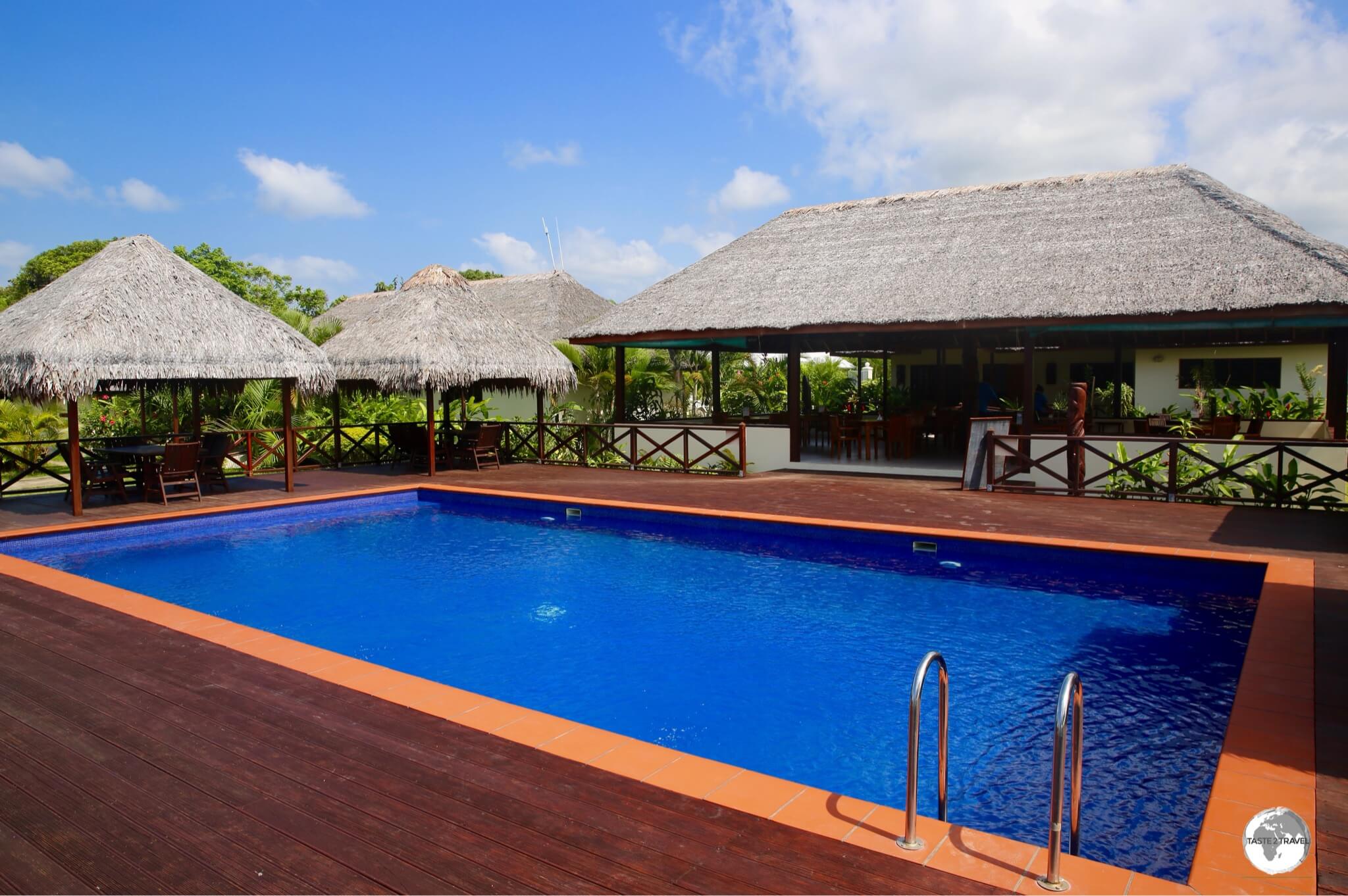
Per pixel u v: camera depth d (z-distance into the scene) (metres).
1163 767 4.19
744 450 13.30
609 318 15.62
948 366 22.41
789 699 5.19
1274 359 18.14
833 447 15.07
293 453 12.12
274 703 4.04
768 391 24.28
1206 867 2.53
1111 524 8.57
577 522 10.68
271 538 10.00
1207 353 18.73
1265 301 10.26
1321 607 5.42
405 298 14.90
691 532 9.77
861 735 4.67
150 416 17.14
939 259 14.10
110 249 11.02
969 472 11.38
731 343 17.77
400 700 4.08
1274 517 8.94
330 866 2.60
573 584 7.86
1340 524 8.47
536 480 13.20
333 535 10.15
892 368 24.77
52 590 6.38
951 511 9.52
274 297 37.66
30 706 4.00
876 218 16.77
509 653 6.04
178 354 10.26
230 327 11.05
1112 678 5.39
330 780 3.21
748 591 7.54
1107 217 13.80
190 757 3.42
